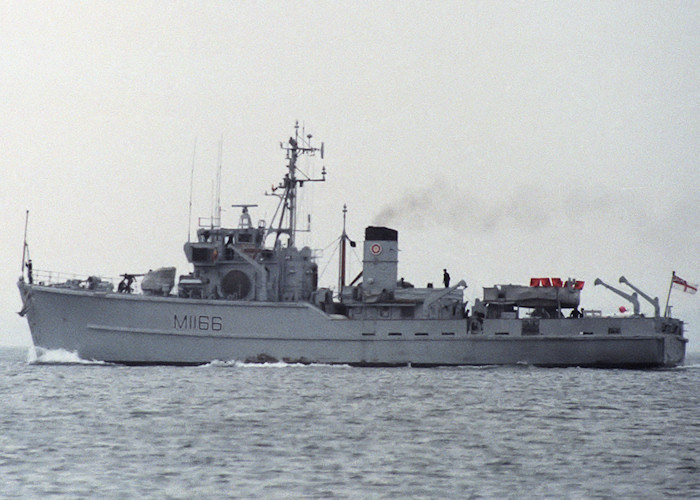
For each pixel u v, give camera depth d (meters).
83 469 148.38
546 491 139.12
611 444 172.50
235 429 181.00
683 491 139.88
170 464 152.12
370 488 139.25
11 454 158.00
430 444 169.50
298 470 149.25
